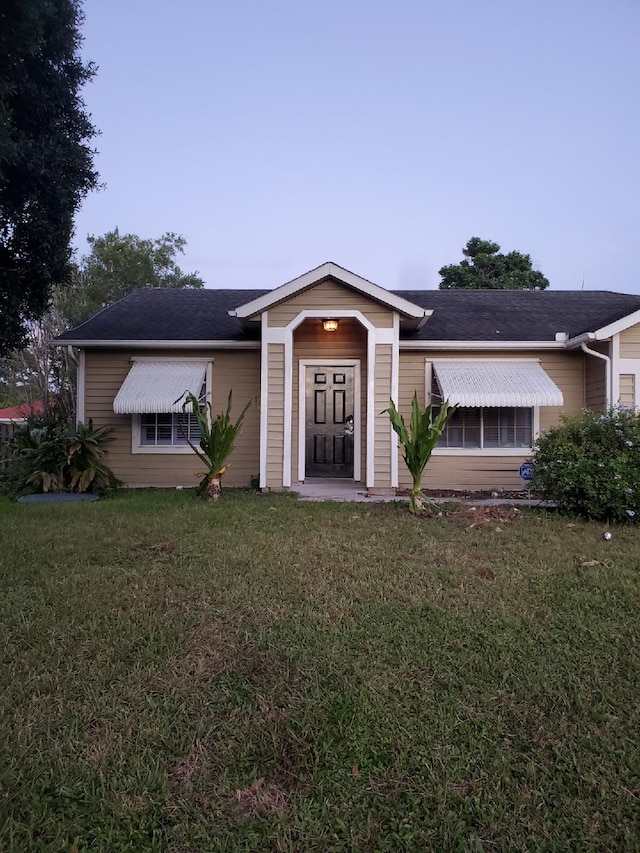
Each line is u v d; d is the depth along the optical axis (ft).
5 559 19.39
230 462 41.52
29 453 37.40
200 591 16.39
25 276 37.42
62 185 36.35
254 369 41.68
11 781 8.73
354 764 9.33
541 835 7.91
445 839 7.82
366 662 12.42
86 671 11.87
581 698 11.03
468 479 40.52
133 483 41.70
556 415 40.40
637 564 19.56
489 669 12.12
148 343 40.47
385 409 33.06
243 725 10.30
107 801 8.44
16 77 33.53
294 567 18.66
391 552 20.75
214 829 8.04
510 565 19.34
